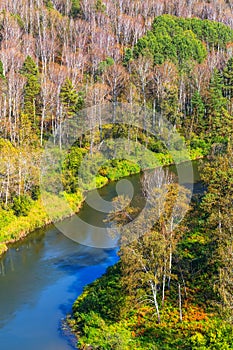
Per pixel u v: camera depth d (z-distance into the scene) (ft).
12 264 170.09
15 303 145.18
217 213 142.20
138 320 128.77
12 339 127.54
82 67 338.75
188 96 348.59
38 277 160.56
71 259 172.86
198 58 392.68
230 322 113.70
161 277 139.44
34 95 272.72
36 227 200.23
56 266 168.04
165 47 380.58
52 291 151.64
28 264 169.68
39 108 274.77
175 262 148.36
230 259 118.83
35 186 216.13
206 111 337.93
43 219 204.23
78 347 122.72
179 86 342.64
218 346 109.81
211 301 128.26
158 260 128.67
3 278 160.35
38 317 137.59
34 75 292.20
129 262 126.62
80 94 289.53
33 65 297.53
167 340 118.93
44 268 166.61
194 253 153.89
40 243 186.80
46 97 269.44
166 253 131.85
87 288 151.12
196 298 134.41
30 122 255.29
